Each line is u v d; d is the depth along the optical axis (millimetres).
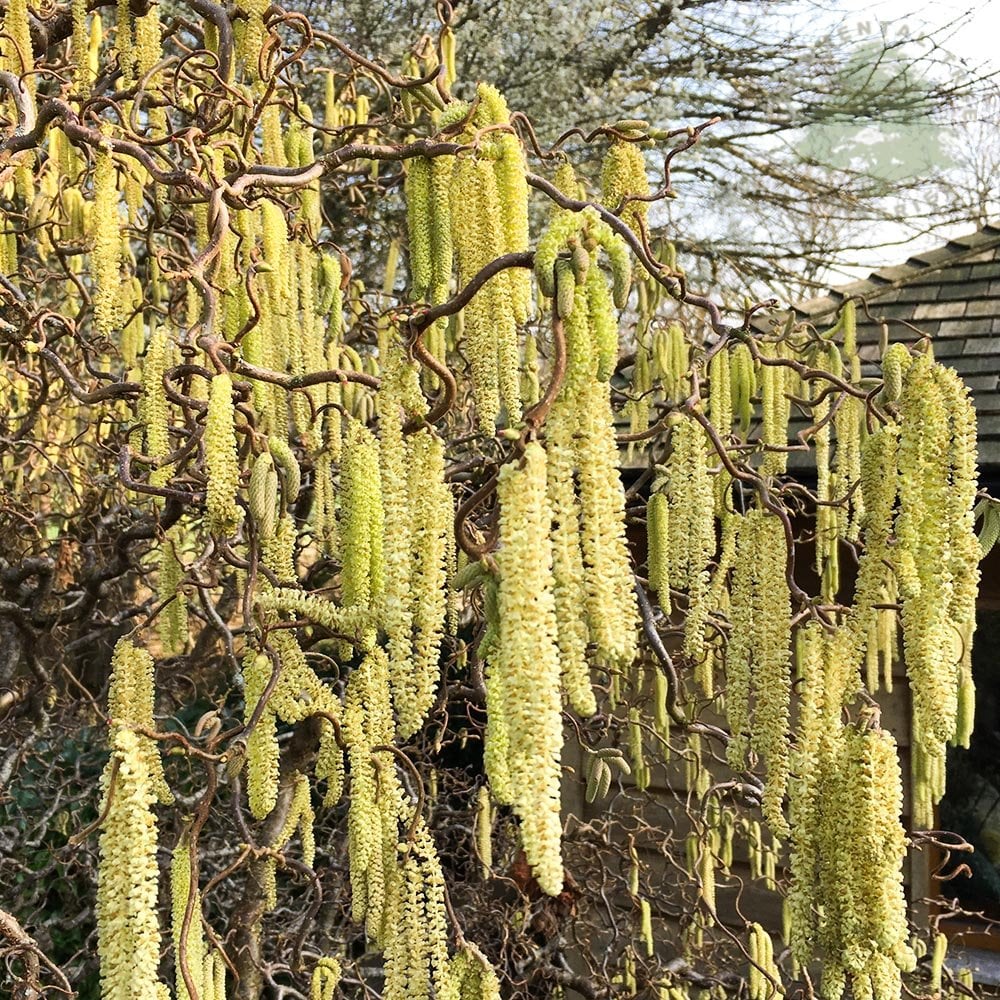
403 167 2930
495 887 4430
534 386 2568
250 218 2053
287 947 3467
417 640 1379
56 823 4281
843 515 2574
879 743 1586
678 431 1820
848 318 2914
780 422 2547
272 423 2115
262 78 2047
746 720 1713
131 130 1993
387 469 1362
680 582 1913
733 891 4012
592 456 1032
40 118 1796
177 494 1895
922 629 1536
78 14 2205
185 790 4410
